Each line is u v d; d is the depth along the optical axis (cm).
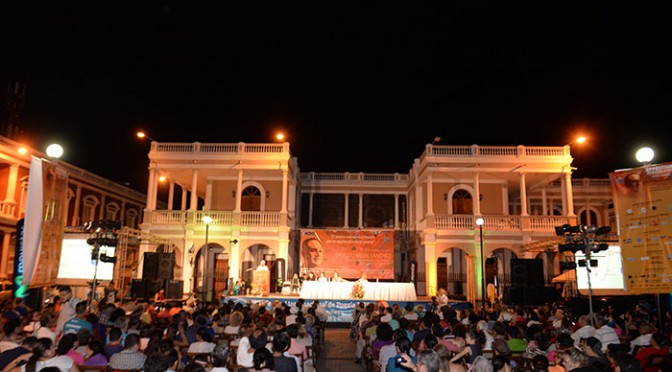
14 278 920
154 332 877
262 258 3266
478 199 2897
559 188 3553
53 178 920
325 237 2933
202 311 1264
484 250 2808
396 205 3728
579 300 1988
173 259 2336
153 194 2912
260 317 1327
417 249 3066
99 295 2052
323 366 1335
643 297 2023
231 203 3162
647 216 854
